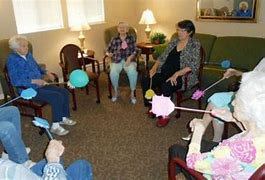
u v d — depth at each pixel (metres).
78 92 4.25
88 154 2.66
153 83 3.39
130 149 2.72
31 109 3.44
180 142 2.80
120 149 2.72
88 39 5.09
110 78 3.85
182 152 1.65
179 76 3.20
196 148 1.39
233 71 2.66
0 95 4.07
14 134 2.04
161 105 1.41
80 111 3.61
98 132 3.06
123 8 5.50
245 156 1.17
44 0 4.40
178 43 3.36
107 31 4.80
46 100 2.97
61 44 4.72
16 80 2.94
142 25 5.73
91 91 4.26
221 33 4.59
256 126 1.17
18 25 4.20
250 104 1.15
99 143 2.84
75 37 4.89
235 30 4.42
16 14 4.14
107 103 3.83
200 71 3.36
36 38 4.38
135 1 5.64
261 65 1.59
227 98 1.85
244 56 3.79
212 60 4.05
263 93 1.14
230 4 4.34
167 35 5.34
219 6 4.46
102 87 4.43
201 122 1.68
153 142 2.82
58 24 4.67
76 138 2.95
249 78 1.21
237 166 1.19
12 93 3.02
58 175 1.22
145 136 2.95
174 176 1.50
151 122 3.24
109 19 5.33
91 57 4.41
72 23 4.78
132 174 2.35
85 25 4.61
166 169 2.39
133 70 3.77
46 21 4.51
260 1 4.05
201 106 3.49
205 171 1.25
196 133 1.52
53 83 3.28
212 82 3.47
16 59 2.94
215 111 1.73
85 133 3.05
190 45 3.27
